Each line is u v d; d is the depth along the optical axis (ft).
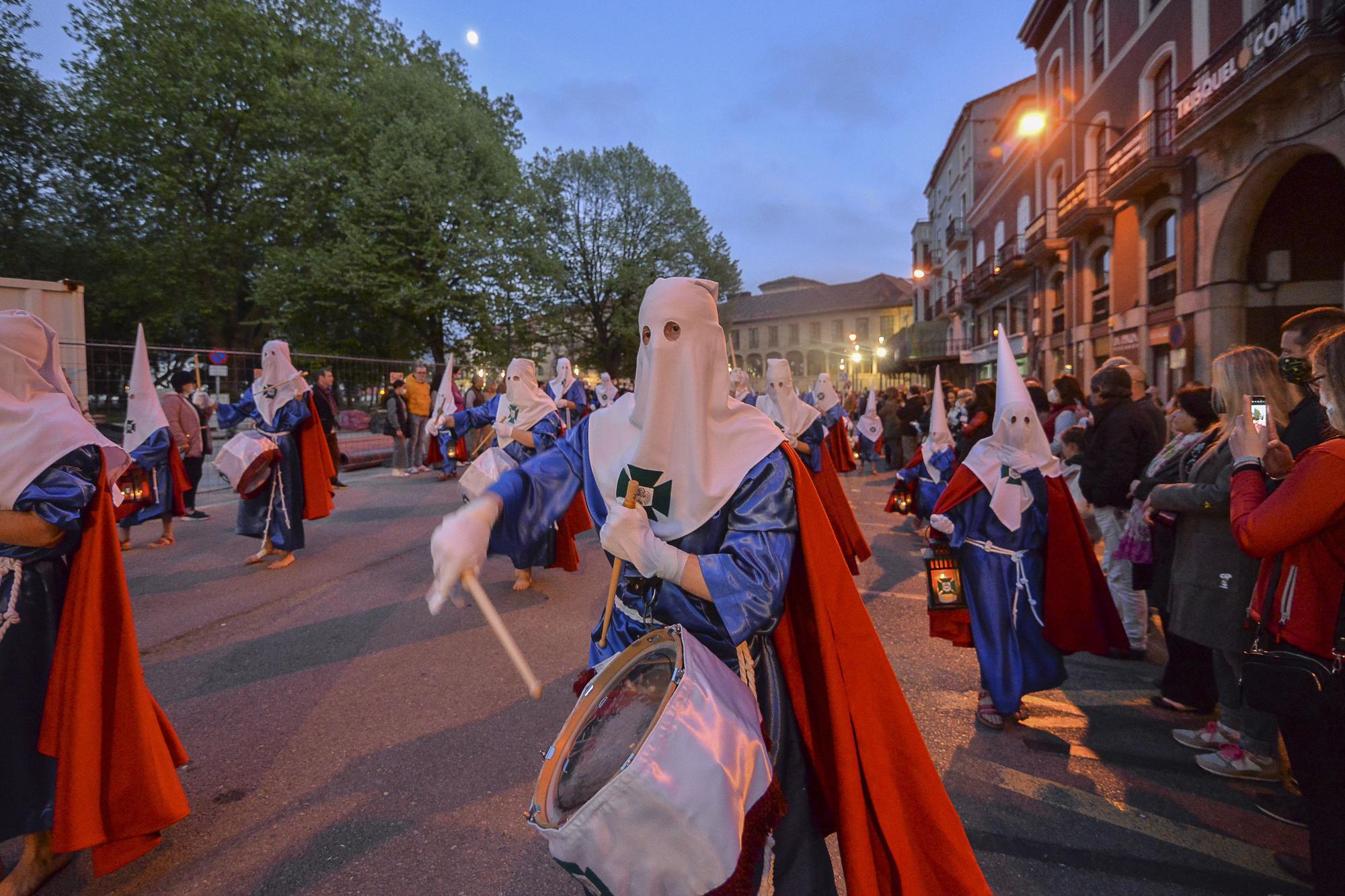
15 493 7.36
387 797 10.19
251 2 83.71
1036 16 78.33
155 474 24.56
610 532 4.98
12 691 7.79
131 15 80.23
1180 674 13.37
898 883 5.51
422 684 14.08
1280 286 45.39
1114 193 56.54
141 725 8.29
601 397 44.32
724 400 5.56
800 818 5.64
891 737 5.65
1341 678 6.96
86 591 8.02
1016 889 8.57
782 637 5.99
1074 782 10.94
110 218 87.56
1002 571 12.57
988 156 117.60
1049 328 83.35
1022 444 12.57
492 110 99.19
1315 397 9.21
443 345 85.87
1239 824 9.89
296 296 74.69
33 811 7.90
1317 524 7.00
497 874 8.55
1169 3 51.75
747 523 5.26
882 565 24.39
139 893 8.30
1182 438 13.52
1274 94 39.19
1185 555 11.19
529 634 17.04
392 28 95.30
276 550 22.91
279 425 22.33
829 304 225.76
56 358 8.39
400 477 45.91
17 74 79.05
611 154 117.91
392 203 76.43
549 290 97.81
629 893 4.35
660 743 4.32
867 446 53.83
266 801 10.12
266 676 14.43
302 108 82.02
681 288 5.48
